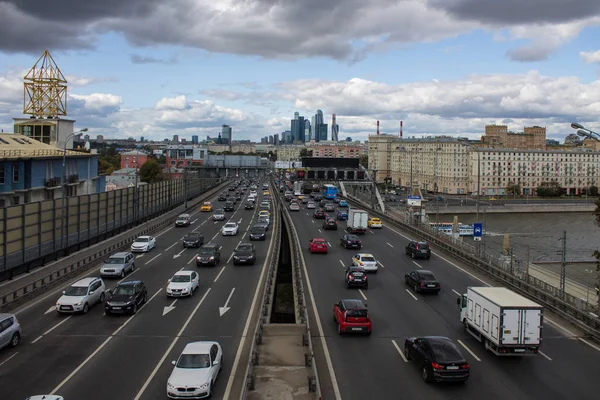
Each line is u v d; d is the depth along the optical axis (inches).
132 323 1027.9
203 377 677.3
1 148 2491.4
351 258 1829.5
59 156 2578.7
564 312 1119.0
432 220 5027.1
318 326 1023.0
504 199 6614.2
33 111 3710.6
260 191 6225.4
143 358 824.9
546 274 1856.5
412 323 1048.8
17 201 2276.1
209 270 1604.3
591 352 892.6
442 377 711.7
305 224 2898.6
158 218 3021.7
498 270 1492.4
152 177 5807.1
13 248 1439.5
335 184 5807.1
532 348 822.5
